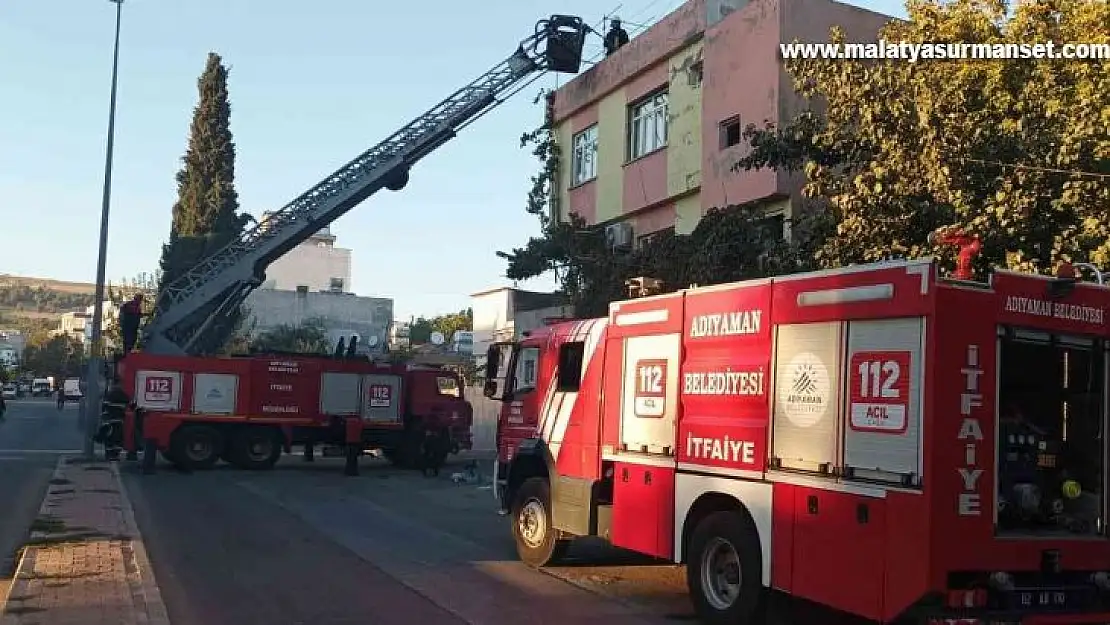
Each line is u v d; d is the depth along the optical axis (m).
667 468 8.52
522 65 25.11
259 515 14.33
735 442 7.76
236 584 9.21
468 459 27.56
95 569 9.30
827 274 7.05
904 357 6.39
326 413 23.09
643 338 9.09
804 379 7.16
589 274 19.38
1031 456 7.00
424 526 13.70
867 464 6.57
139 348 25.03
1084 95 10.29
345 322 80.12
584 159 24.41
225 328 26.09
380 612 8.20
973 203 10.57
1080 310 6.86
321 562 10.51
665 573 10.41
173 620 7.76
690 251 15.16
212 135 45.78
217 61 46.28
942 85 11.16
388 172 24.50
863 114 11.38
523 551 10.76
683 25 20.16
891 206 10.96
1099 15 11.27
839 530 6.71
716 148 18.77
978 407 6.33
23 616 7.41
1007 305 6.52
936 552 6.11
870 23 18.06
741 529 7.58
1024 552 6.46
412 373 23.89
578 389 10.12
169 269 39.41
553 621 8.09
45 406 71.69
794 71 12.93
